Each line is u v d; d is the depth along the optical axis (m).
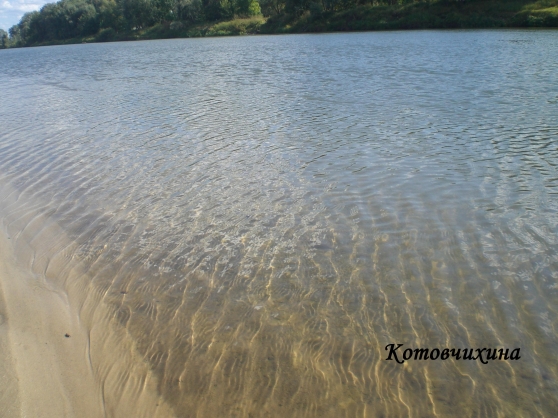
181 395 5.03
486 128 13.98
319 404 4.88
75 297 6.81
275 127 14.92
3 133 16.02
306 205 9.23
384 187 9.91
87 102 21.00
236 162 11.77
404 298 6.44
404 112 16.31
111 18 101.25
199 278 7.07
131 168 11.70
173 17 94.88
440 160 11.41
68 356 5.65
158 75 29.12
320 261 7.36
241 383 5.16
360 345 5.65
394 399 4.93
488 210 8.73
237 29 81.38
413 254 7.43
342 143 13.02
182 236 8.29
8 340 5.93
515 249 7.45
